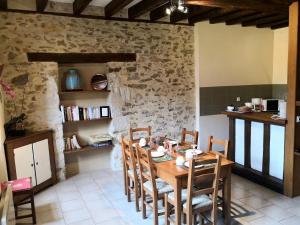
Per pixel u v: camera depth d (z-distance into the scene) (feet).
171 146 11.14
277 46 20.88
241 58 19.85
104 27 15.43
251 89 20.54
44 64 13.99
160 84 17.38
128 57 16.16
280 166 12.62
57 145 14.58
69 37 14.61
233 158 15.33
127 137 16.51
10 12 13.24
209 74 18.66
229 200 9.56
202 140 18.89
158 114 17.47
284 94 20.54
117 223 10.16
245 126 14.32
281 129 12.35
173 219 9.64
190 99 18.57
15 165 11.92
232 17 16.53
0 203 8.30
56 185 14.16
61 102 15.44
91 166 16.56
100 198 12.42
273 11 13.42
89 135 16.37
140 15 15.19
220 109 19.35
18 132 12.75
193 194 8.31
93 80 15.97
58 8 14.25
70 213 11.05
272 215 10.43
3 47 13.20
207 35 18.28
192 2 11.53
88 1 12.15
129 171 11.77
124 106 16.28
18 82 13.56
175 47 17.63
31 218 10.70
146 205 11.01
